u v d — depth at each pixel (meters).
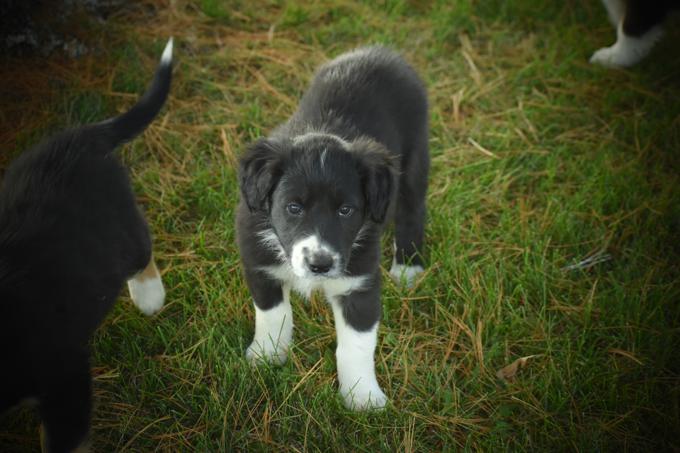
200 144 1.50
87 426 1.11
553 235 1.40
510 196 1.47
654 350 1.26
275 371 1.23
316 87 1.30
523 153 1.52
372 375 1.21
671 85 1.65
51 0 1.56
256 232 1.17
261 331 1.23
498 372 1.25
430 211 1.42
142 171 1.44
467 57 1.68
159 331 1.24
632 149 1.53
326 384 1.20
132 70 1.56
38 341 1.07
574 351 1.26
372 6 1.80
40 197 1.13
